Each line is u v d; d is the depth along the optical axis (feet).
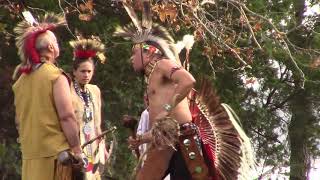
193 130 63.31
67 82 62.39
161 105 62.18
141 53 64.08
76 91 71.92
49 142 61.26
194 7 119.14
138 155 66.54
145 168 63.36
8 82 148.77
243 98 185.06
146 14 65.10
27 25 64.23
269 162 193.36
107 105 147.54
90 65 72.54
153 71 63.05
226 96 169.48
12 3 137.39
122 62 146.20
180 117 63.26
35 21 64.59
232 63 159.74
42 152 61.41
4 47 146.00
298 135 199.82
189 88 60.85
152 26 64.90
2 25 132.77
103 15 148.77
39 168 61.41
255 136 195.52
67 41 145.18
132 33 64.64
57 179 61.26
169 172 64.03
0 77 148.77
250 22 139.23
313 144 205.05
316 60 159.63
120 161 143.13
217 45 129.70
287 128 201.26
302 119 198.59
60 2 129.59
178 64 63.62
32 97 62.18
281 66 181.57
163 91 62.54
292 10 174.81
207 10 140.77
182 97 60.90
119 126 145.79
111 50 145.18
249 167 65.36
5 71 148.56
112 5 148.36
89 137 71.56
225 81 168.45
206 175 63.05
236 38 145.48
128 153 142.41
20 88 63.46
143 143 62.75
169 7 114.21
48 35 63.31
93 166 71.41
